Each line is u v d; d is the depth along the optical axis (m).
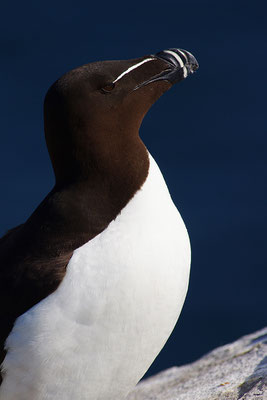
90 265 8.13
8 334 8.15
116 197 8.52
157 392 11.46
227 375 10.64
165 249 8.44
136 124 8.82
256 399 9.19
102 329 8.18
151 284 8.31
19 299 8.17
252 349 11.51
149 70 8.97
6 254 8.64
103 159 8.58
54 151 8.80
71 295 8.03
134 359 8.64
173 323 8.90
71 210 8.47
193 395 10.20
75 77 8.52
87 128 8.54
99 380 8.48
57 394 8.38
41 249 8.40
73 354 8.16
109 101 8.59
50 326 8.03
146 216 8.45
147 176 8.66
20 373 8.21
